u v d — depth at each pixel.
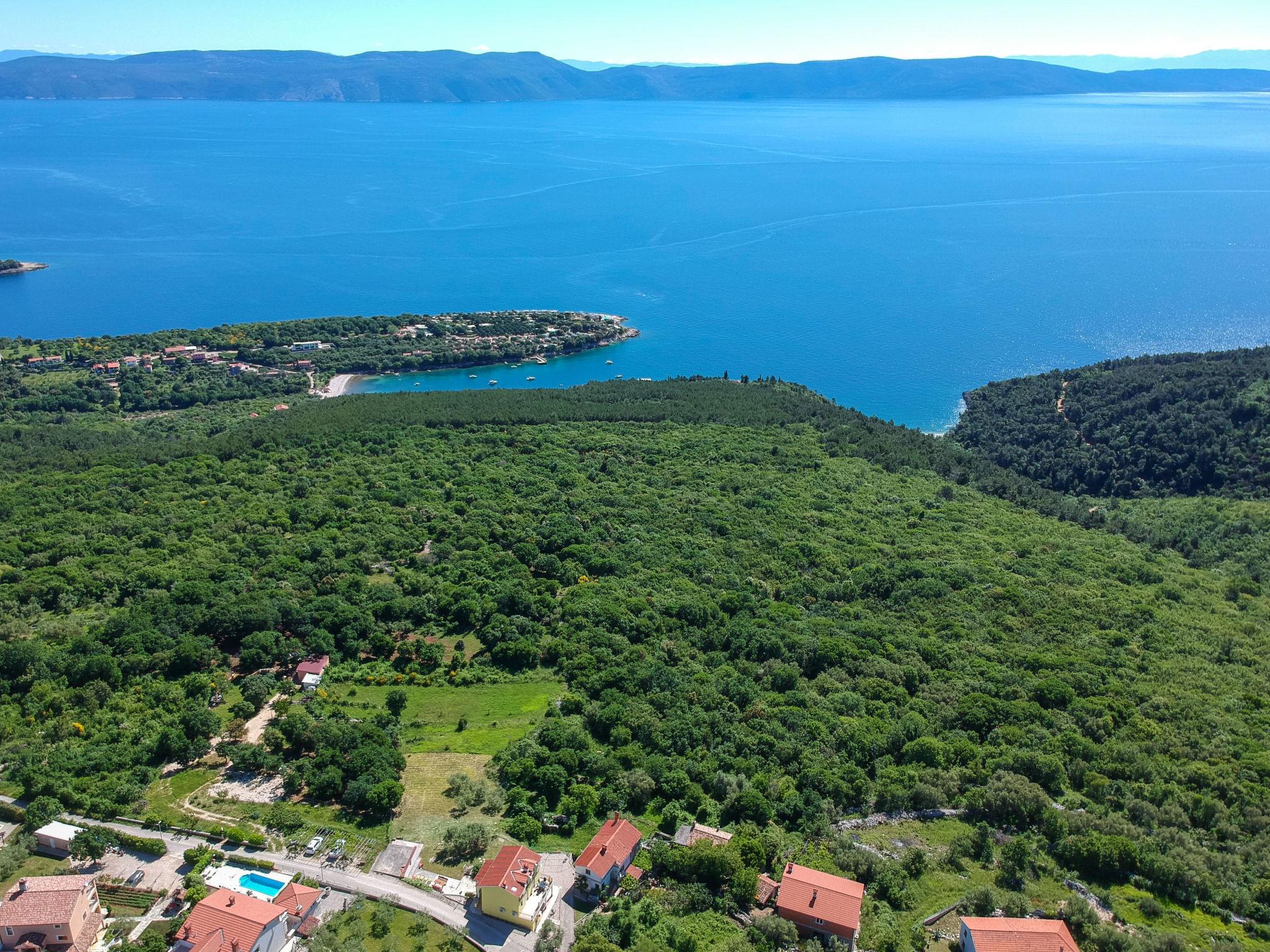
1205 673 139.00
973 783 107.06
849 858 89.69
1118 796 105.94
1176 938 79.50
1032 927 77.94
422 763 108.12
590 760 107.06
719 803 101.25
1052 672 136.00
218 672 125.31
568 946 79.38
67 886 78.62
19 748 105.88
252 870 87.62
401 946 79.00
